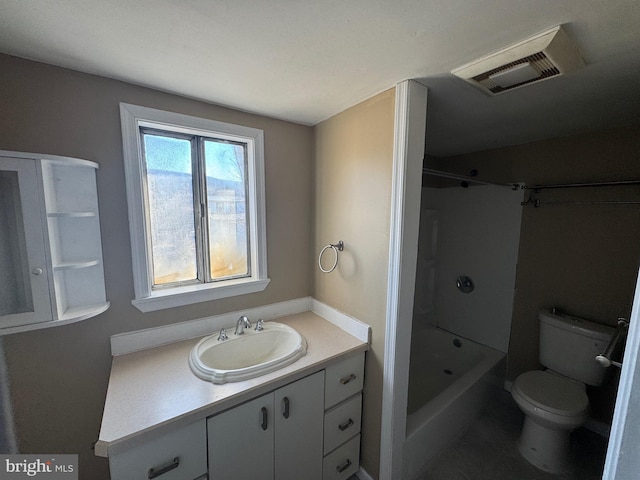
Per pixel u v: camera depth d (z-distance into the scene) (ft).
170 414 3.03
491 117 5.12
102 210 3.95
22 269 3.18
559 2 2.33
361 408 4.92
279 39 2.94
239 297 5.38
